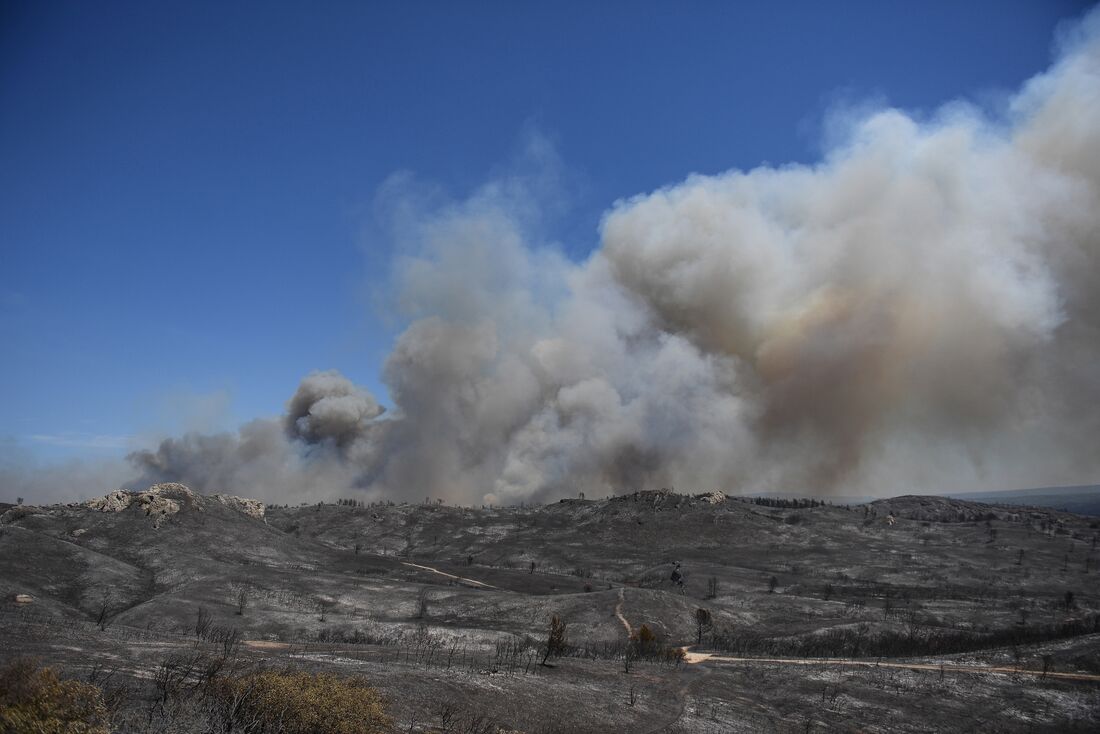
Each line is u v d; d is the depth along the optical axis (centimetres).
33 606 10519
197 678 3622
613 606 13162
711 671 8494
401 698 4456
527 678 6141
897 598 17300
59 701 2020
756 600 16250
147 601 11938
